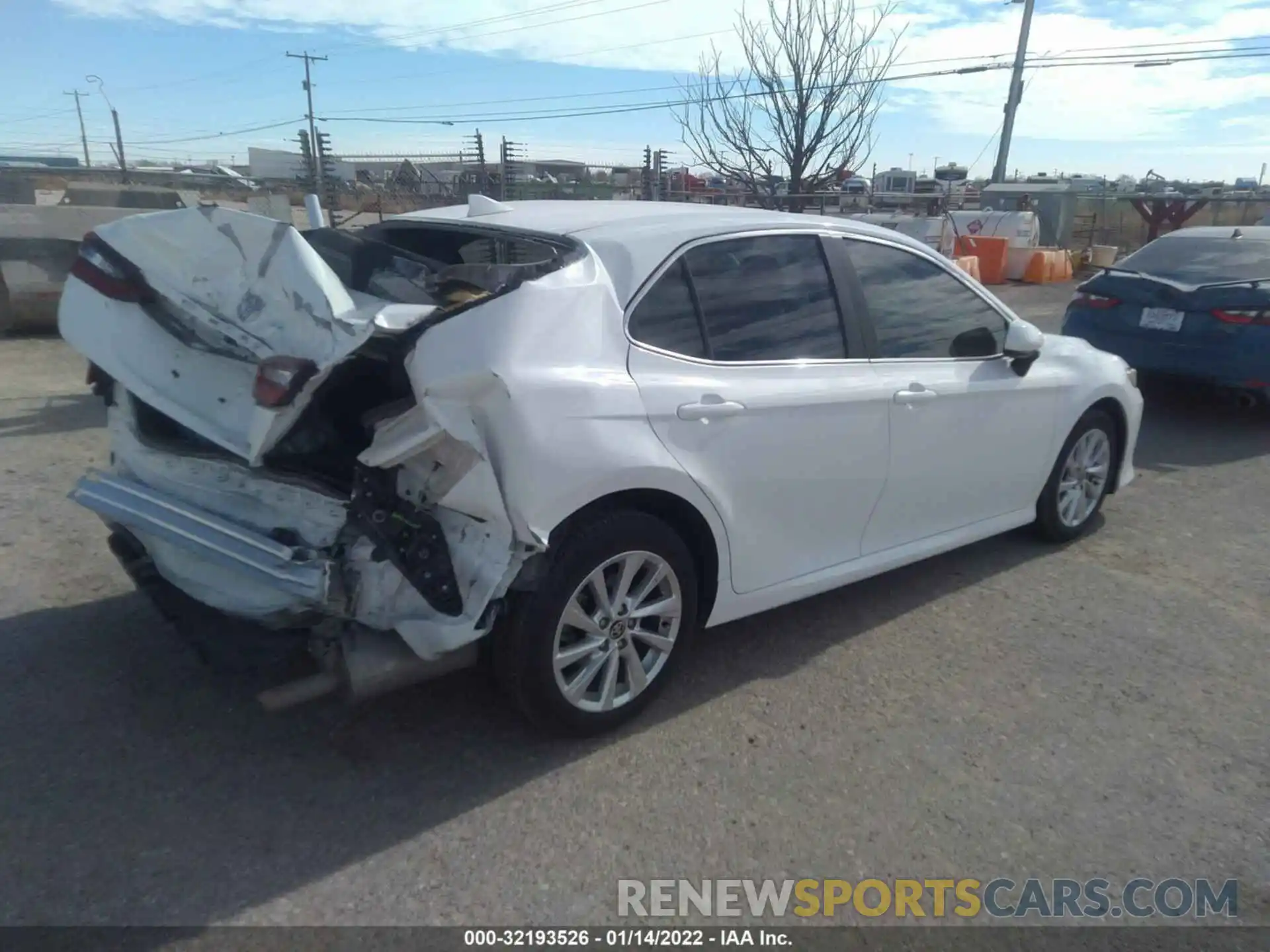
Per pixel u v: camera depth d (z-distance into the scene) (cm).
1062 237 2512
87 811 297
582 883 279
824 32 1515
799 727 361
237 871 276
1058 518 541
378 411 295
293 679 371
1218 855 303
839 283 406
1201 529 591
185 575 306
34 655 384
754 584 381
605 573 336
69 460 616
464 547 301
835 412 387
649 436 328
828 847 299
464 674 384
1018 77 2939
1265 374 794
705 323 358
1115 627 454
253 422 280
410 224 417
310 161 1836
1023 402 479
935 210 2270
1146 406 930
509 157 1831
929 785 330
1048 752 352
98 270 307
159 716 348
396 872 279
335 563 288
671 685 386
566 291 317
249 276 285
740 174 1616
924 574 509
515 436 292
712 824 306
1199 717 380
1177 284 830
